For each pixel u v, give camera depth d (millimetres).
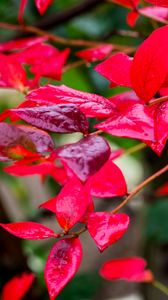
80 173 341
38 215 1107
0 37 1074
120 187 491
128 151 647
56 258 454
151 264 1228
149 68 415
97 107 418
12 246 1072
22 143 404
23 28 702
